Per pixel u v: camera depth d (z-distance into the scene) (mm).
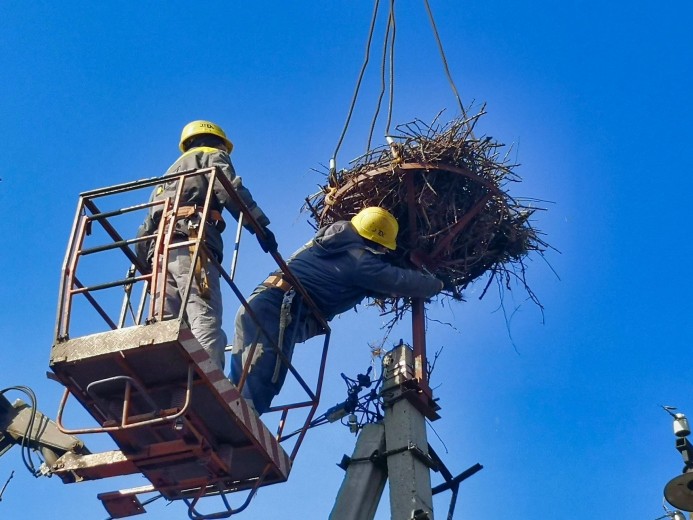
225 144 11258
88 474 9375
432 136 12609
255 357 10492
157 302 8898
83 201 9305
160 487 9484
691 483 9477
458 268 12617
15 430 10227
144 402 8766
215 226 9867
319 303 11320
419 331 11398
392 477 10086
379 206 12445
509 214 12906
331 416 10703
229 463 9008
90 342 8398
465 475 10602
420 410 10695
